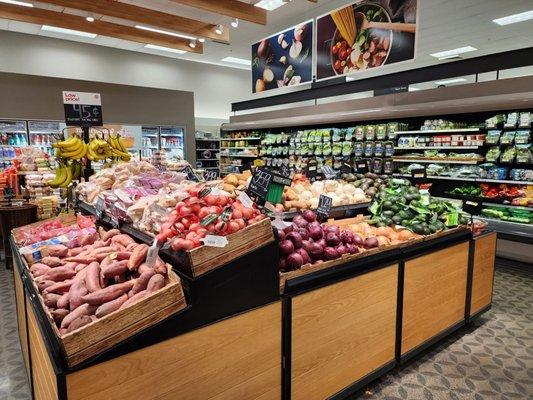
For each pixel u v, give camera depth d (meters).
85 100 4.63
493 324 3.36
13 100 7.92
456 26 8.50
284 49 6.93
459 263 3.04
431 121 5.98
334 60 5.93
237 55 11.56
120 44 10.22
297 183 3.55
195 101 12.54
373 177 4.22
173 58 11.86
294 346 1.98
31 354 2.09
